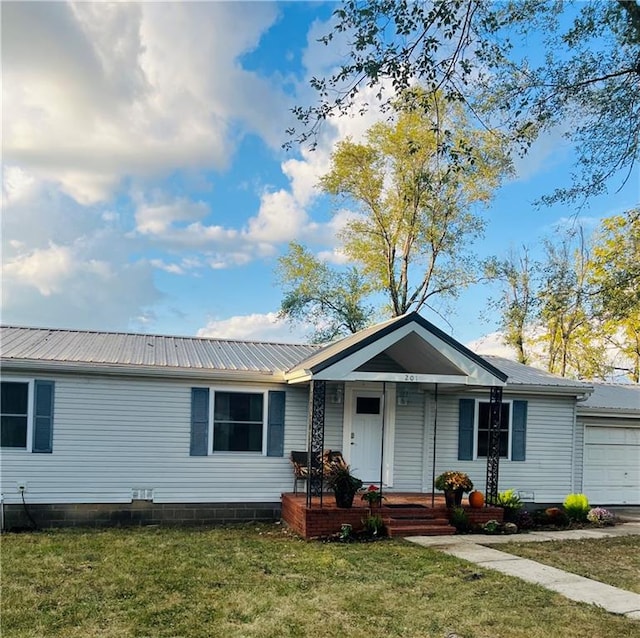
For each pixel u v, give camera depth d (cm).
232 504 1334
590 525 1370
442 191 2278
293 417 1389
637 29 620
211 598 745
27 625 647
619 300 967
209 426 1333
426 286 2580
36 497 1234
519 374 1655
